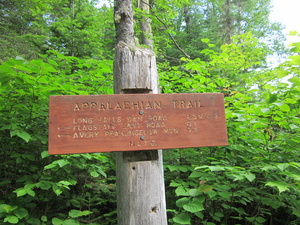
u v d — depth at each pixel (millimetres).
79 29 6719
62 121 1648
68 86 2389
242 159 2832
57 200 2982
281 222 2941
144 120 1758
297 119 2244
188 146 1792
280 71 2049
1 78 2105
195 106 1854
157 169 1838
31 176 2533
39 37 6703
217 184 2355
